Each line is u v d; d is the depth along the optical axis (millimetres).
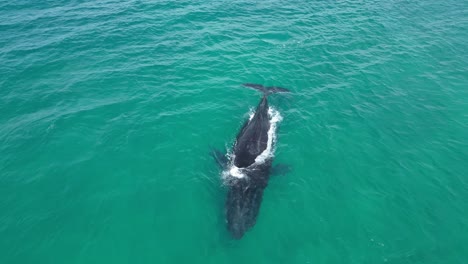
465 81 31562
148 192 19984
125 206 19141
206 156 22562
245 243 17625
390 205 19844
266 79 30406
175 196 19844
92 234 17703
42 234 17609
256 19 40938
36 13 40938
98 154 22281
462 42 38219
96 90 28062
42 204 19094
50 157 21969
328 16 42750
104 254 16859
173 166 21703
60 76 29641
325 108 27328
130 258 16750
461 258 17297
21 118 25016
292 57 33875
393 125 25953
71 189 19969
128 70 30641
